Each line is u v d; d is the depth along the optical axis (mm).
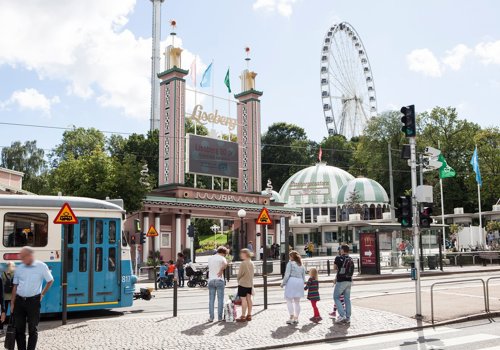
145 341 11711
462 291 20750
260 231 59156
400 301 17688
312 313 15711
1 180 42594
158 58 101625
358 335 12617
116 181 43375
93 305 16625
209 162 55469
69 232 16516
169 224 51781
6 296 14641
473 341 11805
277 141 116438
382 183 93000
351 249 70750
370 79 100062
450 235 61156
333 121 93875
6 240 15625
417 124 84625
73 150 96250
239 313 15789
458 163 78750
